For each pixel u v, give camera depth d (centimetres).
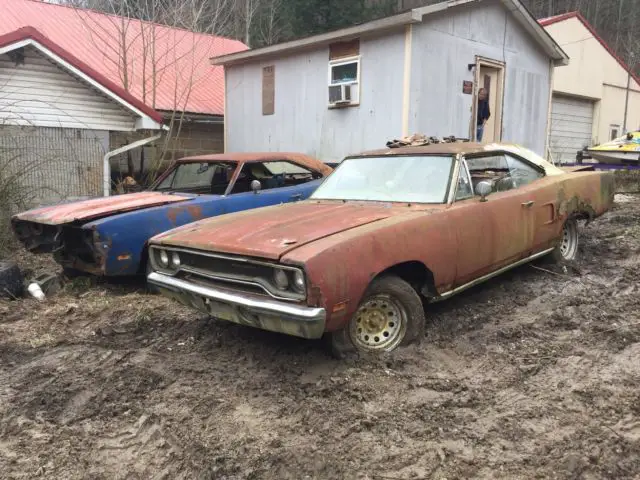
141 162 1402
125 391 361
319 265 331
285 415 326
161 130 1191
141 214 571
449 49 1029
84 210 588
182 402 345
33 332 476
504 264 491
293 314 330
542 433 300
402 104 973
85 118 1084
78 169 1031
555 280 566
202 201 616
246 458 284
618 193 1195
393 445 292
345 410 327
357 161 530
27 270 673
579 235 758
